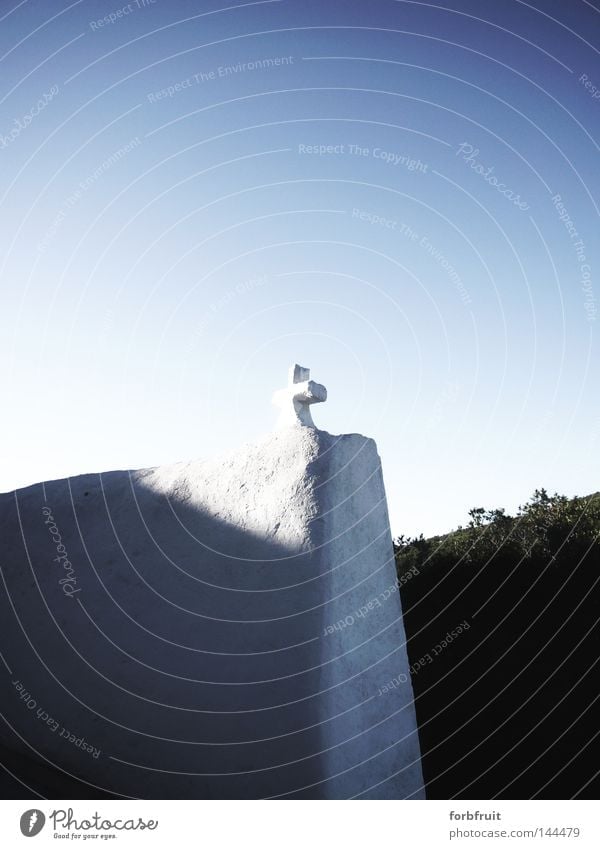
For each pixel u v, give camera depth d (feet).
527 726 20.26
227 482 13.42
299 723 11.18
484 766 19.42
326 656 11.51
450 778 19.27
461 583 26.00
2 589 15.17
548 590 23.97
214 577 12.75
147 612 13.25
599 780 17.74
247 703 11.66
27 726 13.93
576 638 22.35
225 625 12.32
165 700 12.44
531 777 18.49
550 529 25.68
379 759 12.32
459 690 22.59
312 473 12.62
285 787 11.07
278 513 12.53
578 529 24.97
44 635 14.28
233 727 11.66
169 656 12.68
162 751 12.21
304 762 11.00
